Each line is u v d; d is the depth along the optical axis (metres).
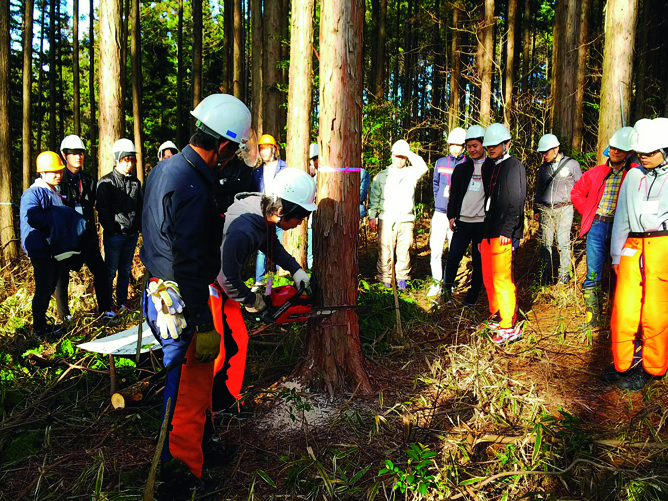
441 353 4.10
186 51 24.14
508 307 4.31
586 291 4.55
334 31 3.12
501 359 4.00
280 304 3.29
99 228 7.18
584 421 3.11
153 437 2.99
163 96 23.45
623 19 6.04
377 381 3.57
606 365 3.89
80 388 3.58
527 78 16.14
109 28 6.88
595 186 4.56
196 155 2.29
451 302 5.52
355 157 3.27
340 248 3.28
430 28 20.36
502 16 20.78
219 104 2.31
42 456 2.81
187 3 24.81
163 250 2.29
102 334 4.54
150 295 2.34
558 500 2.40
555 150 5.89
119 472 2.63
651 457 2.69
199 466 2.44
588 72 13.87
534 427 2.84
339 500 2.45
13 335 4.63
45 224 4.46
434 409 3.25
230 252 2.79
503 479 2.56
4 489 2.54
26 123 11.87
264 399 3.32
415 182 6.17
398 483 2.42
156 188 2.27
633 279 3.45
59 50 18.64
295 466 2.63
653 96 12.27
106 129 7.03
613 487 2.49
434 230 6.17
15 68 18.05
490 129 4.40
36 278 4.50
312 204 2.95
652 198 3.32
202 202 2.22
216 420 3.11
